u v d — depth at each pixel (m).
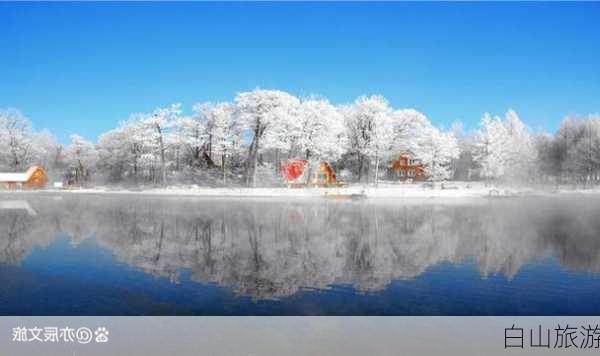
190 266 25.55
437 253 29.47
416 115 106.31
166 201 67.62
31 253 29.31
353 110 105.88
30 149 120.88
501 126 105.06
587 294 20.14
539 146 131.00
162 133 96.06
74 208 57.41
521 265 25.89
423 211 54.19
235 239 34.78
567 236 36.06
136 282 21.88
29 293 20.00
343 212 52.84
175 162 104.69
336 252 29.78
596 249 30.67
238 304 18.42
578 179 114.81
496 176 102.88
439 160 101.81
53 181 122.25
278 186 89.75
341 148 97.75
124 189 93.38
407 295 19.80
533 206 61.25
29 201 69.06
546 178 116.69
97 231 38.75
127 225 42.16
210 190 81.69
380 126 98.06
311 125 93.12
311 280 22.39
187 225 41.88
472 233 37.78
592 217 48.59
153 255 28.69
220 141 95.31
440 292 20.30
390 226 41.59
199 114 100.56
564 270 24.59
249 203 64.25
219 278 22.75
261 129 90.88
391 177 112.00
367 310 17.75
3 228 40.50
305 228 40.12
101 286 21.16
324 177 94.00
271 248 31.17
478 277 23.11
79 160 124.69
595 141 114.62
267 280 22.34
